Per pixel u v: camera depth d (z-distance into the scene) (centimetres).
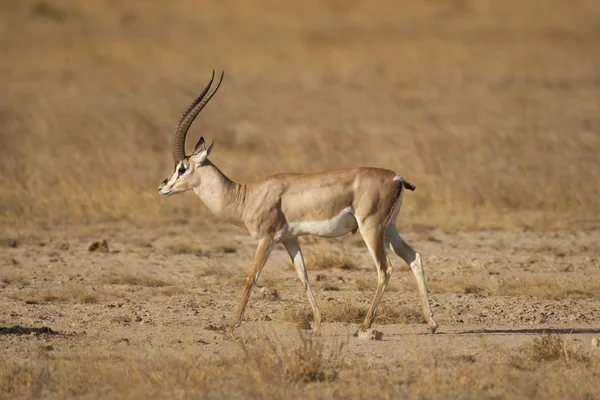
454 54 13175
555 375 2253
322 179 2719
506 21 15862
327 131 8100
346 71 12169
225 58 13475
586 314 3009
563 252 4159
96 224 4956
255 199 2738
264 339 2478
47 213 5144
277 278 3634
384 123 8594
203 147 2812
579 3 16925
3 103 9738
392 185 2717
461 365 2330
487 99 9825
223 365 2359
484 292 3388
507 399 2066
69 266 3931
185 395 2092
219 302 3228
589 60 12481
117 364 2342
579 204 5262
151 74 12138
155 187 5797
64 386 2194
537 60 12544
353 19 16775
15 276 3706
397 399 2070
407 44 14088
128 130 8262
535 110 9106
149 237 4631
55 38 15225
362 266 3931
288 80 11588
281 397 2080
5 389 2172
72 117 8869
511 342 2616
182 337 2656
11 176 5809
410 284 3500
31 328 2786
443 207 5197
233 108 9606
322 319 2956
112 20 17000
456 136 7681
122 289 3456
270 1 18238
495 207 5200
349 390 2128
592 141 7519
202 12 17712
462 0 17500
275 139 7675
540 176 6062
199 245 4388
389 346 2575
